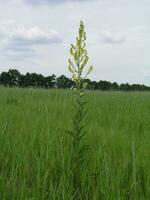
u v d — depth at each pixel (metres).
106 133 7.27
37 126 7.25
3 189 4.09
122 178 4.63
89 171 4.89
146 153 5.75
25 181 4.41
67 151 5.20
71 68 5.16
